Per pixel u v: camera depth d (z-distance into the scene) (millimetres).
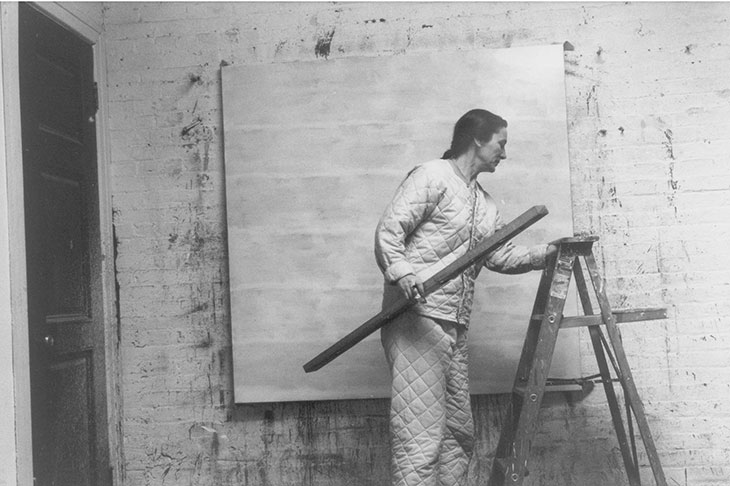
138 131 3527
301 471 3412
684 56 3357
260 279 3432
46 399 2895
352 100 3432
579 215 3365
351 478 3391
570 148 3383
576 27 3402
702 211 3326
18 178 2742
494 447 3338
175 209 3510
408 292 2566
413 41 3453
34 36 2963
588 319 2742
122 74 3531
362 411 3410
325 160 3434
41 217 2941
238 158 3459
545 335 2693
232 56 3506
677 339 3312
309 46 3482
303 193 3434
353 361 3391
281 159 3445
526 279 3354
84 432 3215
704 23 3355
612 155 3365
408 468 2670
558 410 3336
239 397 3408
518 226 2570
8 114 2721
